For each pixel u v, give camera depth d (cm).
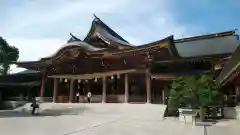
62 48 3647
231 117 1898
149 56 3108
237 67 1341
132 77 3434
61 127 1373
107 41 3781
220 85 2083
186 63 3322
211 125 1455
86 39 4091
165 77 2945
